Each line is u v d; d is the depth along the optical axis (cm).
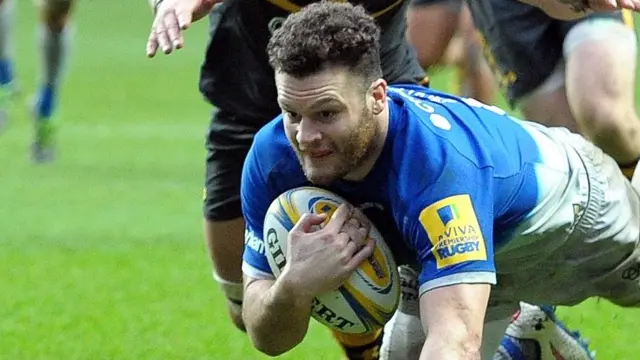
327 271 1166
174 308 2059
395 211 1157
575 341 1519
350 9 1113
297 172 1209
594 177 1307
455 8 2230
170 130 4409
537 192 1236
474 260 1118
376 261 1195
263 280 1234
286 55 1091
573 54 1650
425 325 1123
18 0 9388
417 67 1588
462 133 1180
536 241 1259
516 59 1802
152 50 1278
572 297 1388
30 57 6731
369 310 1207
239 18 1518
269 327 1198
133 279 2275
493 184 1176
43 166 3678
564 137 1315
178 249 2528
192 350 1809
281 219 1205
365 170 1166
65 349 1817
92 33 8031
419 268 1243
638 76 5628
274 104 1542
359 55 1101
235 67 1547
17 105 5075
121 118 4722
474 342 1107
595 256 1334
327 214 1191
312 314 1227
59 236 2666
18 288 2206
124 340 1864
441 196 1130
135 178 3441
